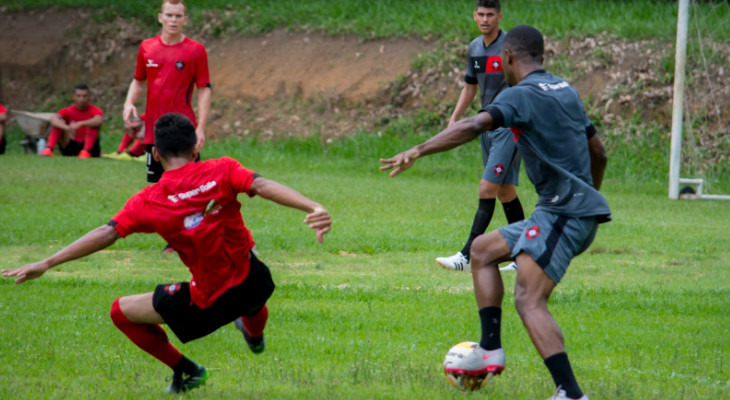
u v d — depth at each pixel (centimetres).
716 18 6034
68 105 7144
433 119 6084
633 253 2736
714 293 2083
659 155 5347
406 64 6494
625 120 5625
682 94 4428
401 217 3481
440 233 3056
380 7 7100
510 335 1644
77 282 2111
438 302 1936
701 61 5731
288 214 3494
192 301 1195
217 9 7525
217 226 1162
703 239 3023
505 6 6831
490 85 2544
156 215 1160
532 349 1541
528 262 1175
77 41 7512
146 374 1355
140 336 1235
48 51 7500
